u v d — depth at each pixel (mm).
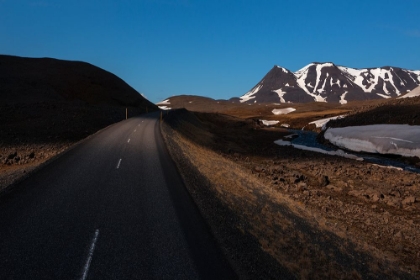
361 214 17406
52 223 8461
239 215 11461
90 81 76875
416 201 20094
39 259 6629
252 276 6840
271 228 11406
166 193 11750
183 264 6812
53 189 11422
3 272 6094
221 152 38344
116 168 15172
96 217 9031
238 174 21125
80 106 48219
